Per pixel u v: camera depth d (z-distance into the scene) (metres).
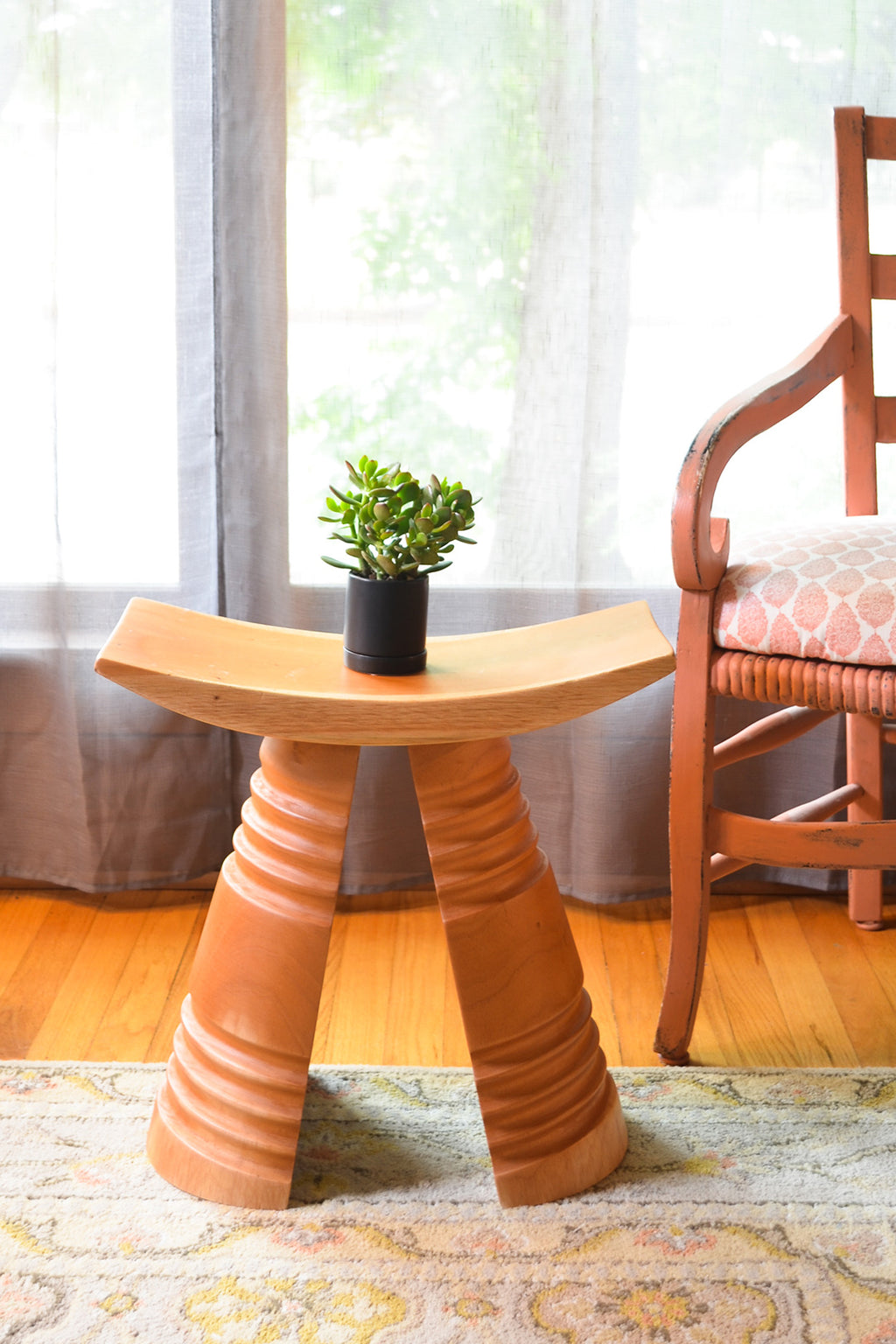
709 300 1.76
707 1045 1.55
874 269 1.62
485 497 1.81
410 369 1.77
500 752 1.28
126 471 1.78
